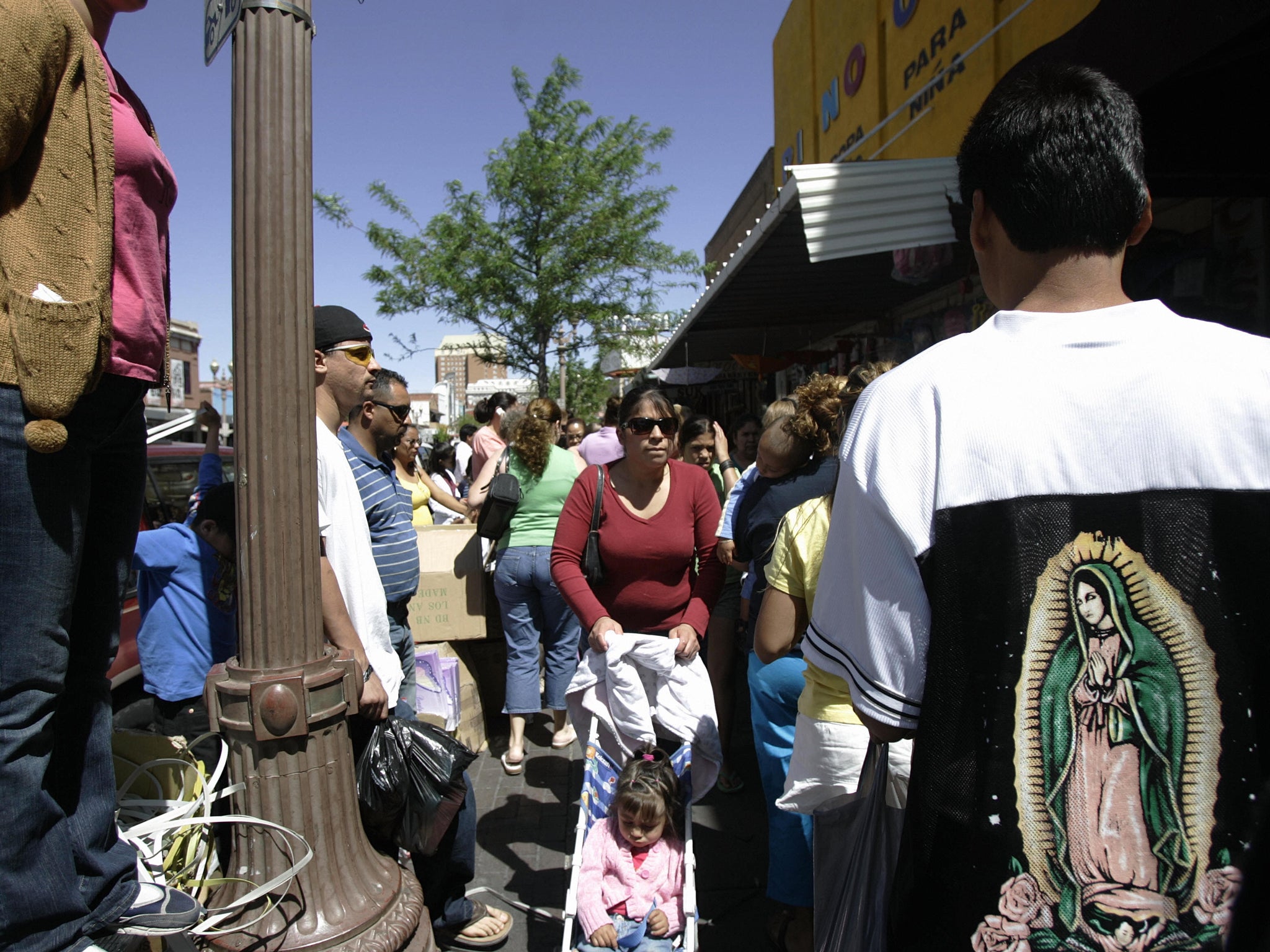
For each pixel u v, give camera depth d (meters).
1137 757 1.03
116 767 2.23
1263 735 1.01
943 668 1.08
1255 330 4.02
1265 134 3.66
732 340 11.50
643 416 3.13
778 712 2.75
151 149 1.75
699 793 2.96
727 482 5.84
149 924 1.72
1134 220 1.15
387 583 3.26
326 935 2.05
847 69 8.85
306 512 2.13
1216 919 0.99
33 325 1.44
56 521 1.55
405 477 5.88
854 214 4.18
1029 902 1.03
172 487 5.99
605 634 2.96
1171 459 1.05
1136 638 1.03
